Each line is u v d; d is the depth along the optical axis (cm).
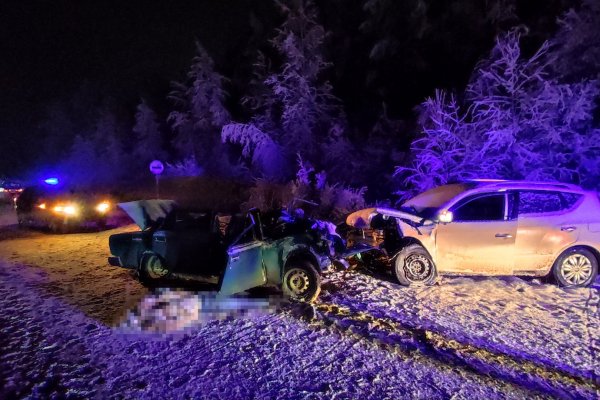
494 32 1722
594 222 716
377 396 418
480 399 413
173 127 2844
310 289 672
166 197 1973
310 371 465
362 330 564
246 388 434
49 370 472
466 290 712
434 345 520
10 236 1411
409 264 735
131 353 512
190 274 728
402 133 1852
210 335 559
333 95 2141
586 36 1238
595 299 666
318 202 1560
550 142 1266
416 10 1880
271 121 2225
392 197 1727
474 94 1473
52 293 746
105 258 1011
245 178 2308
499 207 726
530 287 719
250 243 672
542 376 454
